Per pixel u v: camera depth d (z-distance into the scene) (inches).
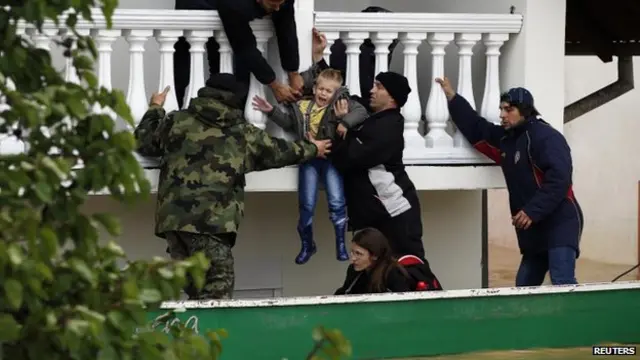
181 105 970.7
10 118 405.4
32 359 392.2
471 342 844.6
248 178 935.7
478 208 1163.3
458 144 995.9
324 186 938.1
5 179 390.3
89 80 414.6
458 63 1050.1
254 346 790.5
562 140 938.1
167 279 422.0
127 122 423.5
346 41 965.2
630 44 1496.1
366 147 909.2
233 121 858.1
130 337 407.2
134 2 1084.5
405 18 967.0
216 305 780.0
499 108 982.4
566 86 2113.7
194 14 917.8
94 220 413.7
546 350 863.1
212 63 967.0
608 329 877.8
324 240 1090.1
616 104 2149.4
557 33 1004.6
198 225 839.1
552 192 925.8
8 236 384.8
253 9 895.7
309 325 802.2
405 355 827.4
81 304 405.4
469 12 1074.1
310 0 948.0
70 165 402.3
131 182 410.9
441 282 1154.0
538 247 960.3
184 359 426.6
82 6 416.8
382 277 888.9
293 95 922.1
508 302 853.8
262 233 1078.4
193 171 844.6
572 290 868.0
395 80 917.2
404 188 934.4
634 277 2062.0
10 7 413.4
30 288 384.5
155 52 1060.5
